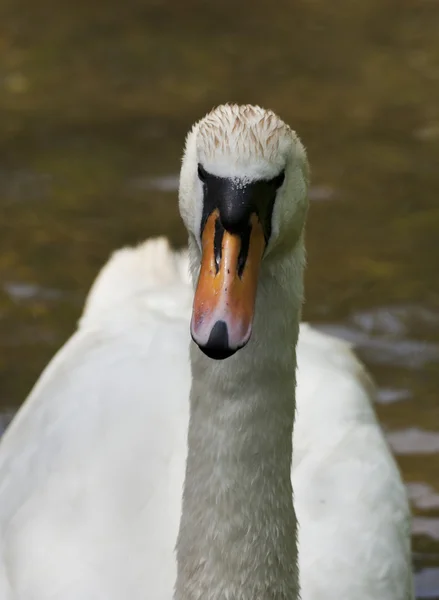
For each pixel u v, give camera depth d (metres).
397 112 18.94
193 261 6.32
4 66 20.34
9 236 15.09
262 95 19.42
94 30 22.02
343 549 8.14
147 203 16.00
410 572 8.59
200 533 6.57
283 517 6.61
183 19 22.67
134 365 9.09
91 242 14.95
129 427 8.60
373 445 9.00
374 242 15.13
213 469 6.47
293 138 6.02
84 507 8.15
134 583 7.66
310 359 9.62
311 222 15.60
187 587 6.66
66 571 7.80
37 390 9.70
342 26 22.52
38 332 13.09
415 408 12.05
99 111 18.77
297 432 8.93
